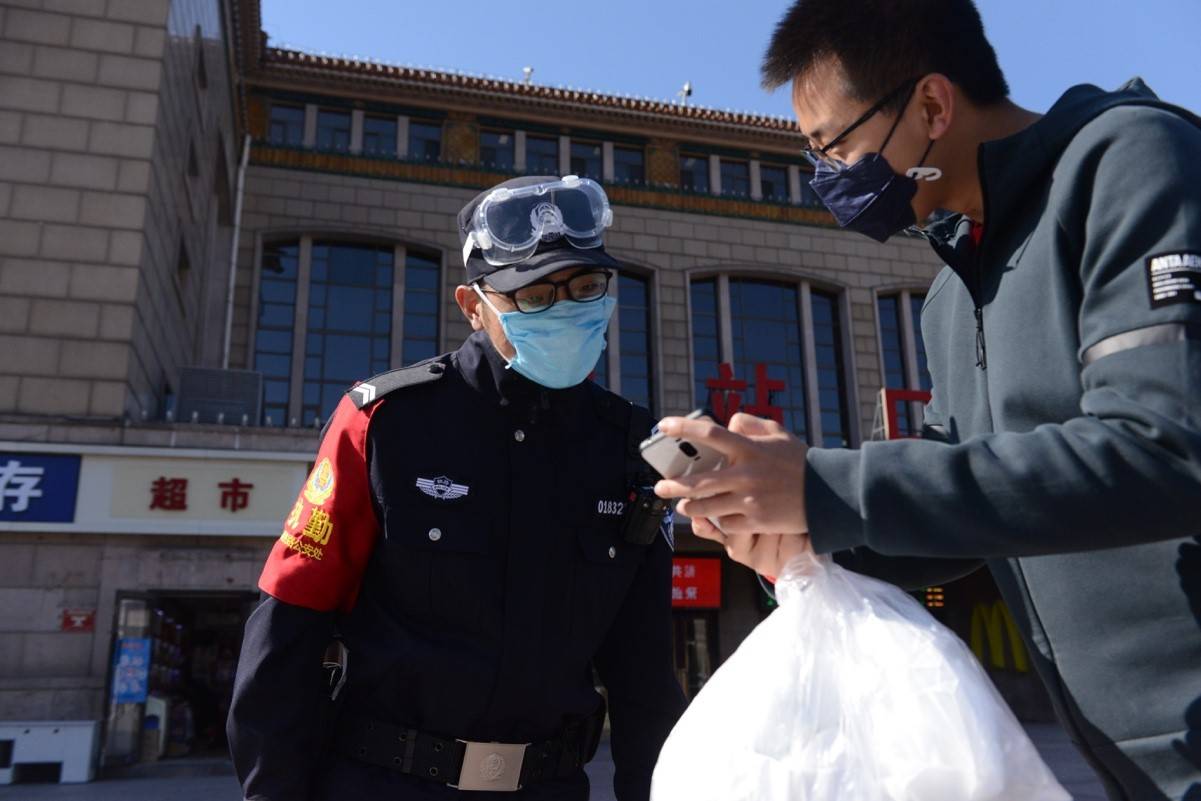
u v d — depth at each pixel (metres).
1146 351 0.94
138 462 9.47
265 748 1.62
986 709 1.13
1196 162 1.02
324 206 14.85
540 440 1.87
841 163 1.39
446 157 15.67
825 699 1.20
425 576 1.70
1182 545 1.04
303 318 14.40
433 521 1.73
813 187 1.44
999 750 1.10
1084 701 1.12
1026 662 14.16
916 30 1.29
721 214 16.70
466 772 1.67
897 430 14.02
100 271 9.48
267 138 15.01
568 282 1.80
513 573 1.74
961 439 1.41
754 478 1.01
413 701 1.69
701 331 16.31
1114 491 0.89
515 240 1.80
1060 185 1.15
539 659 1.73
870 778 1.13
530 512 1.79
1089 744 1.13
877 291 17.14
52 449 9.11
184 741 10.47
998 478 0.93
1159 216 0.99
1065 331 1.13
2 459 9.03
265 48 15.02
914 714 1.13
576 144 16.61
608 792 7.90
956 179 1.35
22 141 9.51
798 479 1.01
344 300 14.80
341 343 14.57
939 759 1.11
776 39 1.43
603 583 1.83
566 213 1.83
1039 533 0.92
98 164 9.66
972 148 1.33
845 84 1.33
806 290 16.88
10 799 7.80
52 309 9.33
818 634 1.24
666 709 1.92
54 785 8.57
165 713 10.00
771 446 1.02
